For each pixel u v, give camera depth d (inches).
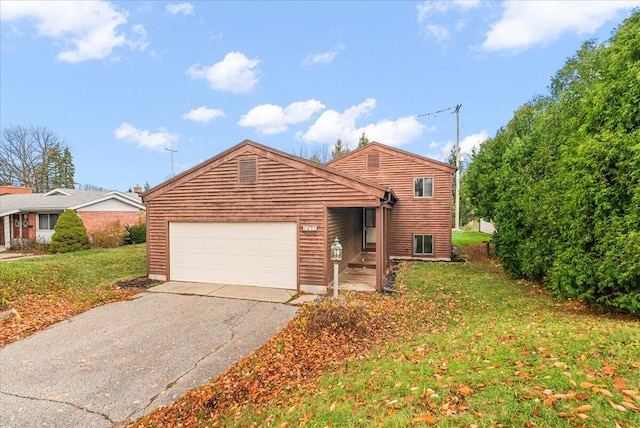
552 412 96.3
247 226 374.6
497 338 171.3
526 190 361.7
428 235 581.9
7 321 257.8
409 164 588.7
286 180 357.4
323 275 345.7
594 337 154.6
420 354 168.1
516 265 384.5
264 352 204.7
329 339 219.0
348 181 337.7
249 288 362.0
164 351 209.0
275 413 132.6
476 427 94.0
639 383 107.7
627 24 288.0
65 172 1520.7
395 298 315.6
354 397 130.2
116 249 652.7
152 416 145.4
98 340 226.2
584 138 243.1
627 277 199.6
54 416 145.1
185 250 395.5
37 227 785.6
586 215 227.1
